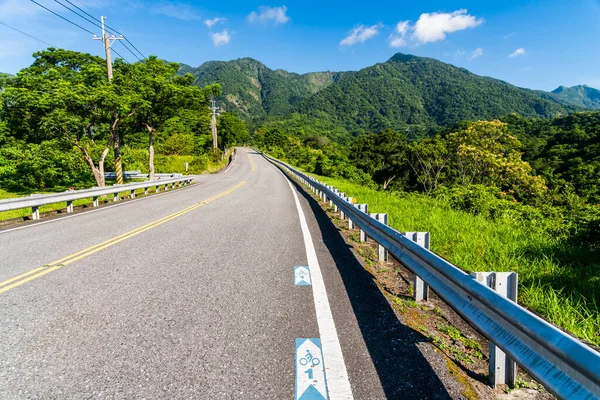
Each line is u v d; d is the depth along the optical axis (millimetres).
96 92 19141
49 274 4945
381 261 5535
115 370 2602
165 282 4562
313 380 2455
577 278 4504
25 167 24047
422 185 45906
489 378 2445
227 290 4258
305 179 22062
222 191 19109
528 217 11438
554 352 1674
